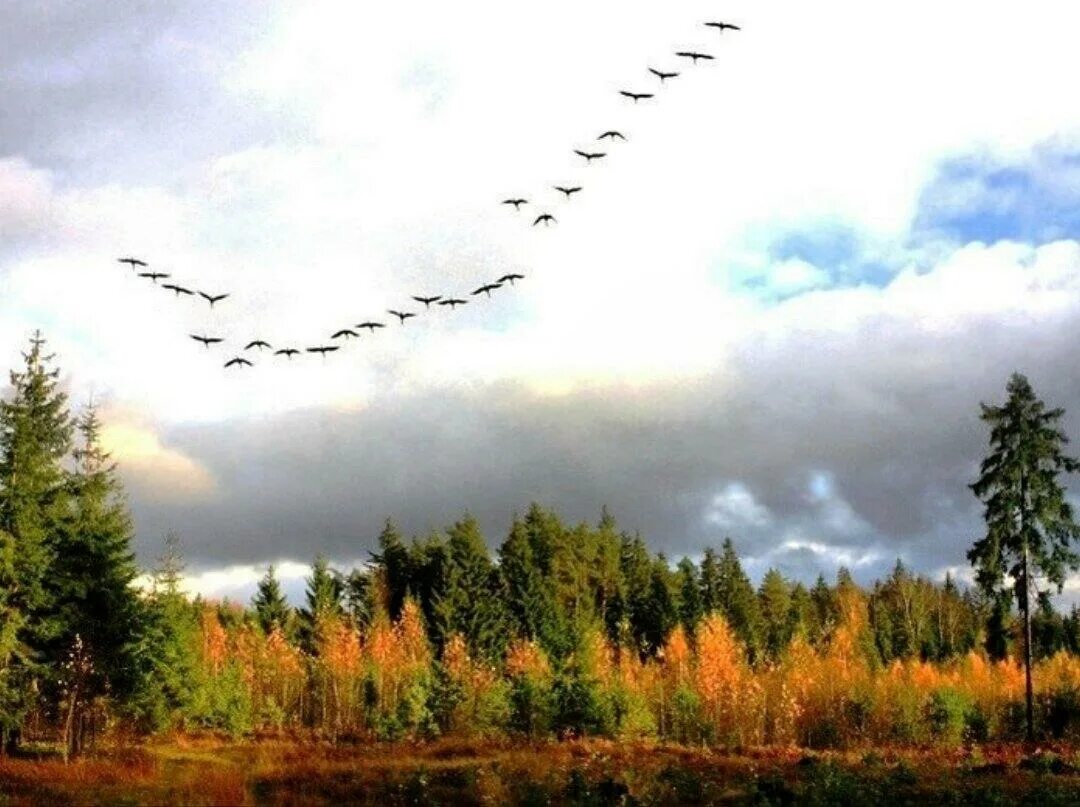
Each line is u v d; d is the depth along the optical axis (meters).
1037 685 68.38
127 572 50.28
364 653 83.00
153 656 56.53
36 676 44.47
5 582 43.44
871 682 70.56
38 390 45.75
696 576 115.69
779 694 69.75
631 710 57.25
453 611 91.50
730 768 35.44
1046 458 48.19
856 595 122.69
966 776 32.31
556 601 98.50
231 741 58.97
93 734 52.12
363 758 45.41
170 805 26.44
